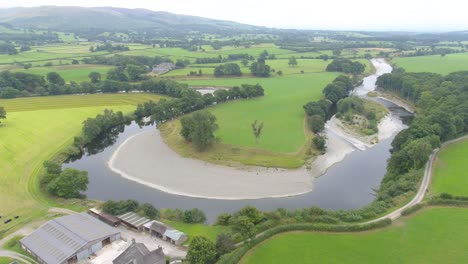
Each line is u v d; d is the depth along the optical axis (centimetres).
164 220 9775
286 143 15225
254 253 8244
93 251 8362
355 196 11606
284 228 9100
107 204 9931
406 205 10212
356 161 14288
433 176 11956
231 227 9119
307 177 12694
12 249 8469
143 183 12469
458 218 9544
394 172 12388
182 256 8194
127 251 7581
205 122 14338
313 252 8275
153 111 19400
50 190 11088
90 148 16200
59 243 8244
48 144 15200
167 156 14525
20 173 12462
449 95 19362
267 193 11706
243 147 14725
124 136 17650
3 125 16662
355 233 9000
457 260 7975
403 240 8681
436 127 14125
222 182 12356
